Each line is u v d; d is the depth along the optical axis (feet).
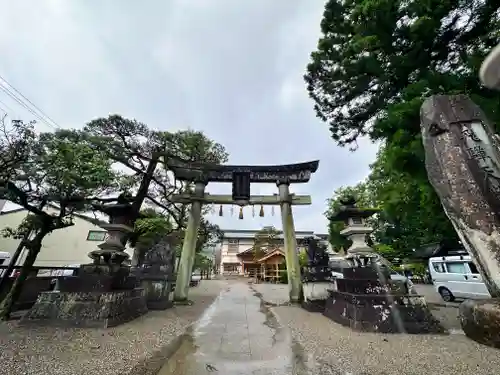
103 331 14.99
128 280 20.66
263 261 87.35
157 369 10.06
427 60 18.65
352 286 17.94
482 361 10.19
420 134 17.20
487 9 16.34
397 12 17.46
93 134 24.16
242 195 33.58
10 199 18.26
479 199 12.82
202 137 30.45
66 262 54.60
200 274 97.91
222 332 16.30
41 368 9.64
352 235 21.71
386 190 27.73
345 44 21.61
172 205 39.93
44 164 17.84
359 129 26.08
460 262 33.68
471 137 13.99
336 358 11.21
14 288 18.60
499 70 6.16
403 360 10.74
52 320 15.85
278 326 18.06
